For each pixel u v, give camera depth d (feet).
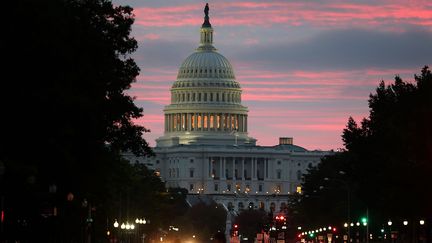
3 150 420.36
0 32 405.80
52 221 547.90
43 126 428.97
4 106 411.95
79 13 527.40
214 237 309.83
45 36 422.41
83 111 456.04
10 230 477.77
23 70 412.16
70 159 454.81
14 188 438.40
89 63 496.64
